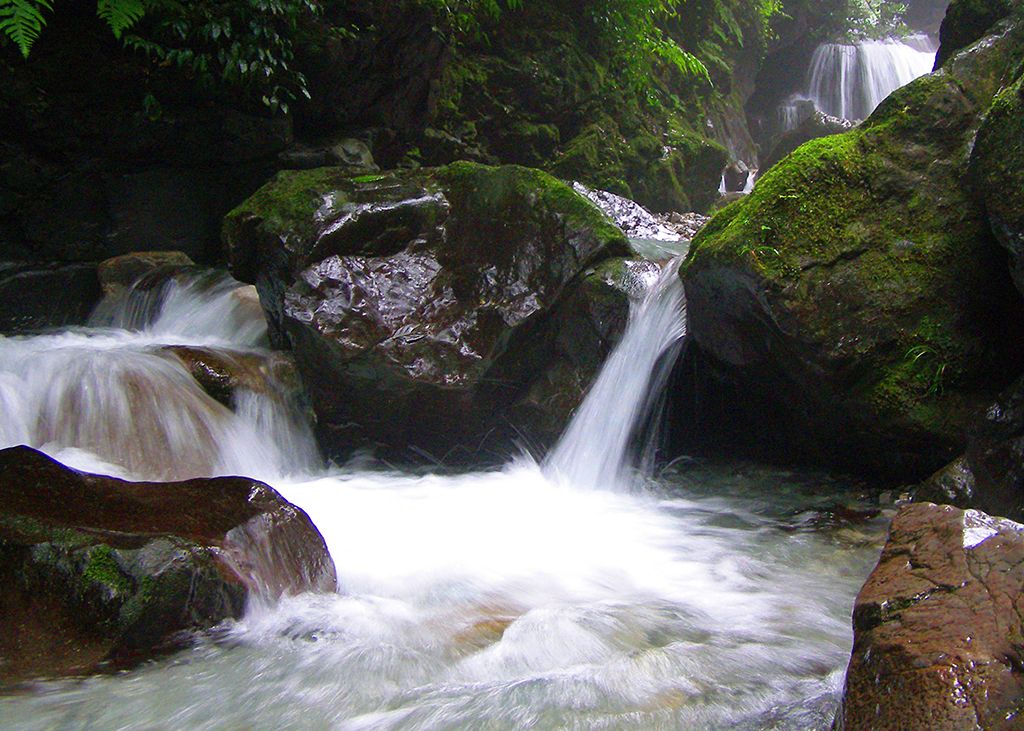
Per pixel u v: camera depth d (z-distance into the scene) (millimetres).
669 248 6852
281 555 3287
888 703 2043
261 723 2533
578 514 4375
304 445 5152
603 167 9406
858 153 4340
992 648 2051
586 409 4898
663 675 2742
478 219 5273
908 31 18094
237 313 6094
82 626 2855
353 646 2967
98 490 3344
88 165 6492
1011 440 3629
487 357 4918
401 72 7504
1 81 6094
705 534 4078
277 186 5480
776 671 2768
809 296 4082
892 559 2475
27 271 6328
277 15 6512
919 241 4199
